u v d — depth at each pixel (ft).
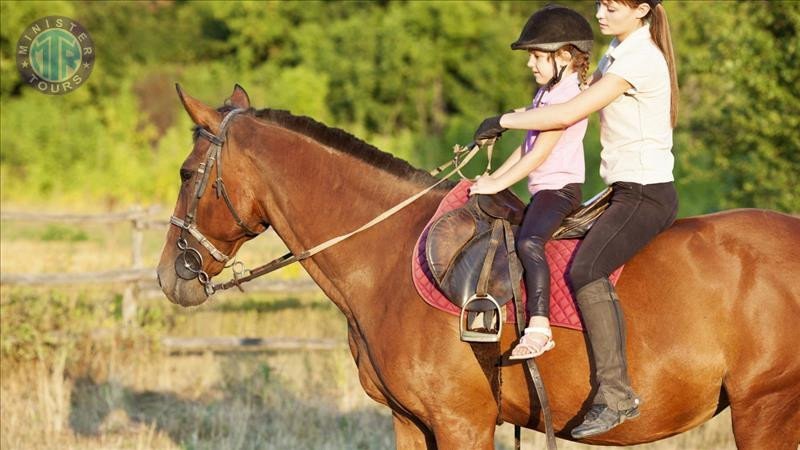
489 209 17.03
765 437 16.34
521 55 104.78
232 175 18.29
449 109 109.29
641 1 16.47
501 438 28.73
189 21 116.57
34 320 34.96
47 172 90.22
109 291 40.78
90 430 29.53
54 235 65.92
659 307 16.29
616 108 16.66
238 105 19.36
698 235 16.74
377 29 107.14
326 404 31.42
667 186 16.63
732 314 16.15
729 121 40.45
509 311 16.61
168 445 28.02
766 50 38.09
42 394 30.71
